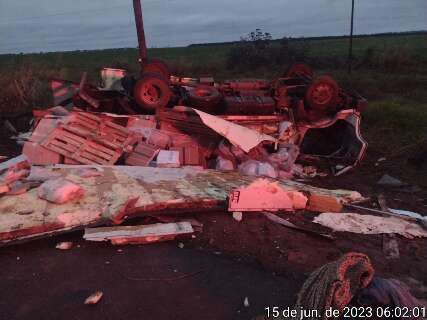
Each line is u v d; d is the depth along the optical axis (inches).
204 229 203.9
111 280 161.6
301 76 407.2
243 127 305.4
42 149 274.1
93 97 343.3
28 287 155.5
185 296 154.4
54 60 1565.0
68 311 143.2
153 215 207.5
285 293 159.3
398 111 501.0
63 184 204.7
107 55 2502.5
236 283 164.1
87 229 189.8
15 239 178.1
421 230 223.1
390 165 358.0
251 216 220.8
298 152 324.8
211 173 272.7
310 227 215.0
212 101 323.6
